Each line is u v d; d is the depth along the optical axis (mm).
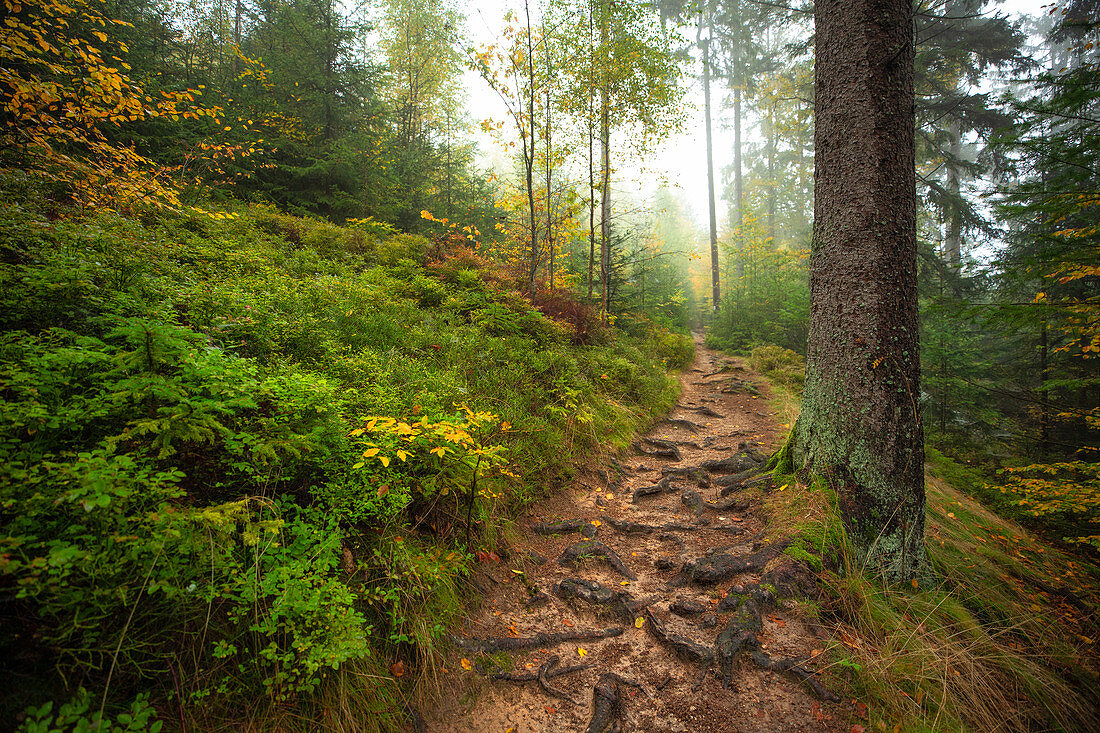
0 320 2451
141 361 2174
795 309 13484
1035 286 10320
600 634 2729
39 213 3891
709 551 3492
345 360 3584
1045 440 8562
